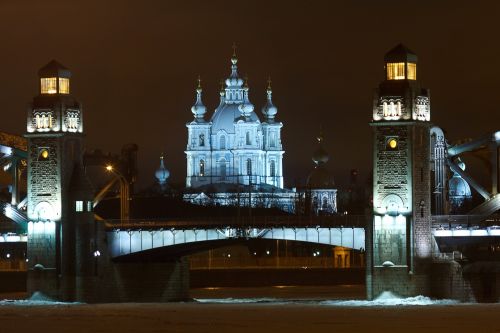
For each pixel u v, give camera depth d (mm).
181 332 195500
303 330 196500
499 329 194750
